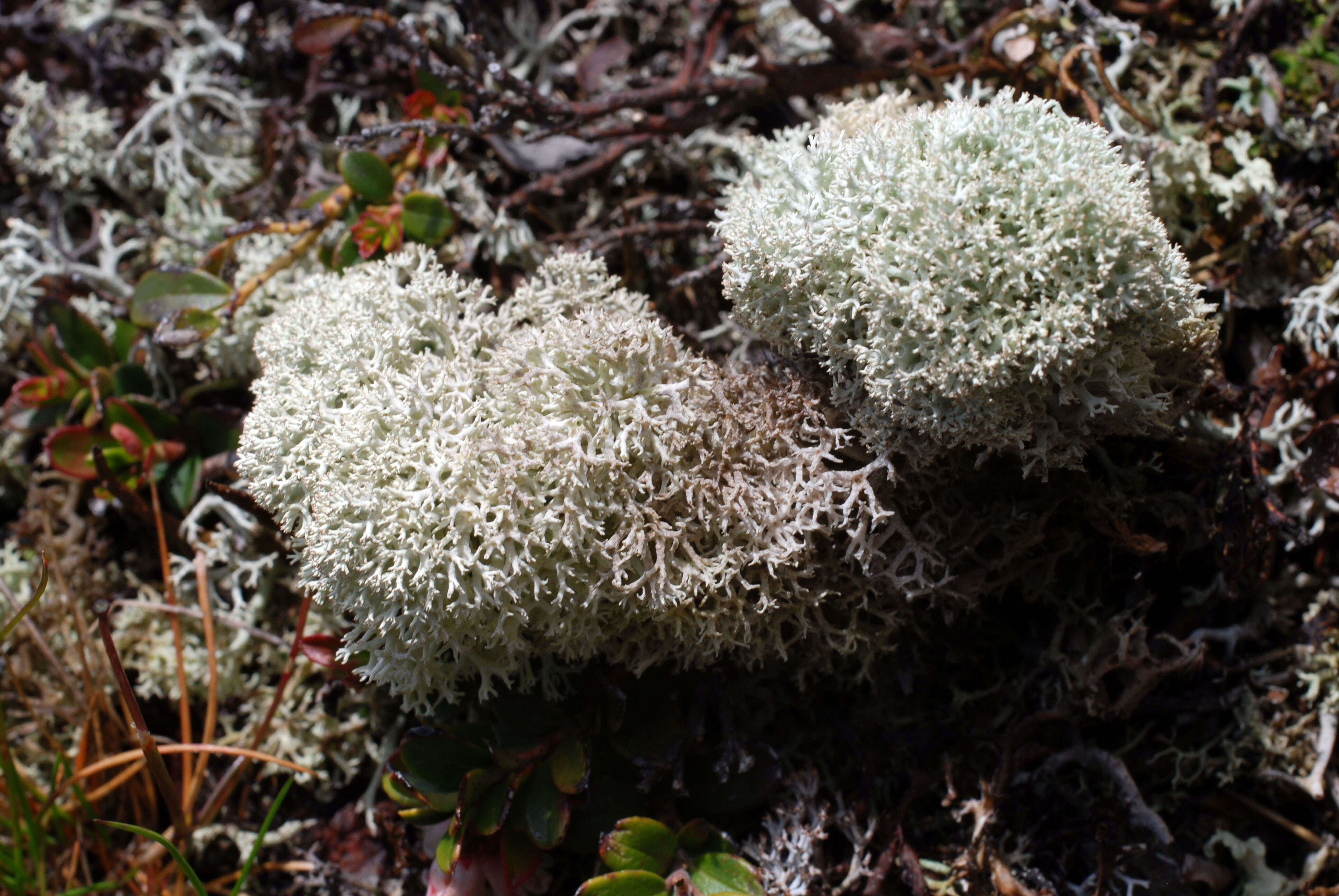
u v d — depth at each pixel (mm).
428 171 275
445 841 234
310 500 228
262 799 273
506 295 278
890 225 218
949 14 284
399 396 231
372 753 268
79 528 286
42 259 297
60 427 279
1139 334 218
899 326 219
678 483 226
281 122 292
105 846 273
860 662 254
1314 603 259
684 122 269
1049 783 252
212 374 286
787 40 288
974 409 217
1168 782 256
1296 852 256
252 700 276
